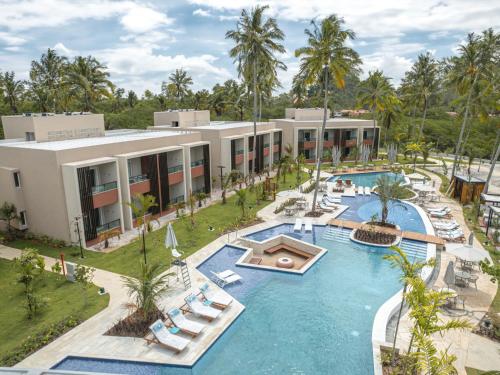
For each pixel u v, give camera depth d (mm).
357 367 12875
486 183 34375
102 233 24891
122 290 17969
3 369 7965
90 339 14117
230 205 34125
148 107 82375
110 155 26594
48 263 21281
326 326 15438
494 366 12422
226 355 13602
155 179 29750
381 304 17250
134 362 12938
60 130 30656
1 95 59875
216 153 40438
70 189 23031
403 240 25453
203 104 82125
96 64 50312
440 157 64188
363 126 62531
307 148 59031
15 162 24672
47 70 55781
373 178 48969
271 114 89750
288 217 30656
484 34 37906
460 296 17219
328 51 27797
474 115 41656
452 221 28734
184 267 20531
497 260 21438
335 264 21922
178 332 14539
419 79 61250
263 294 18250
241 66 37812
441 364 9922
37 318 15570
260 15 35938
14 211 24422
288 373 12625
